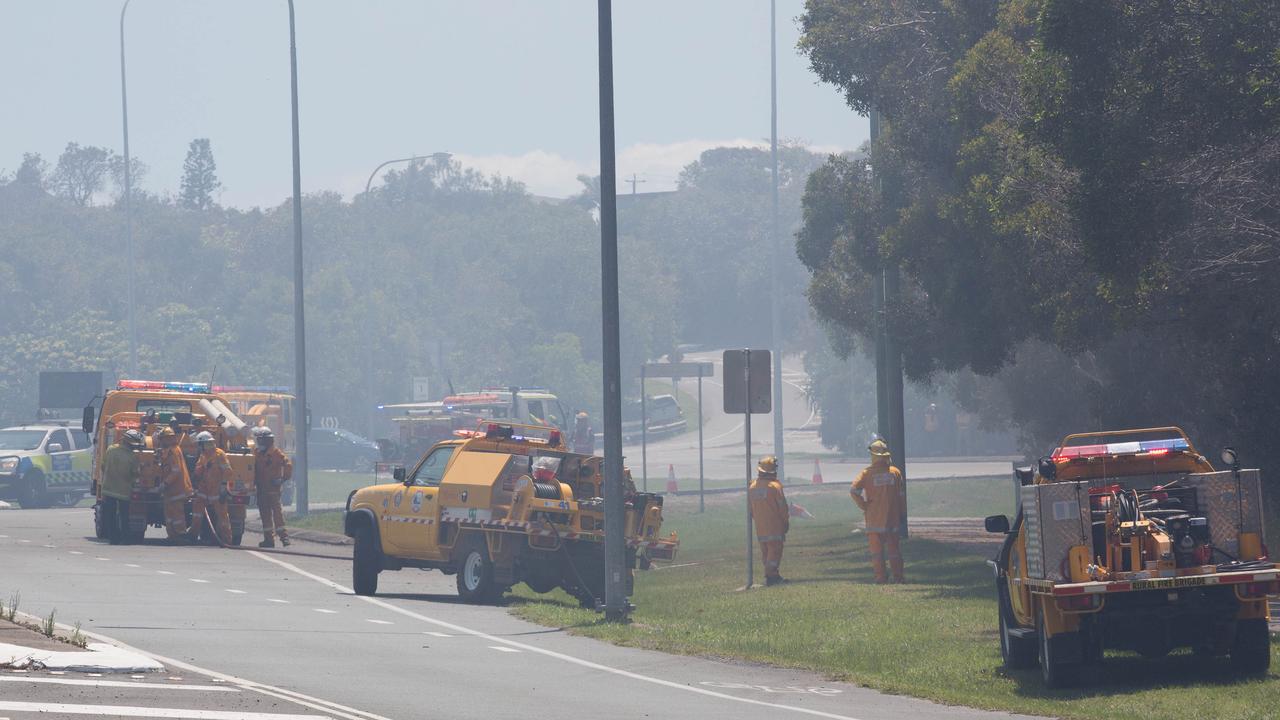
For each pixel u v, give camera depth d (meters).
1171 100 69.50
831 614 71.88
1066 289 84.88
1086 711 45.12
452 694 47.69
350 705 44.44
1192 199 73.12
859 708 47.19
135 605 70.88
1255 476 50.03
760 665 57.38
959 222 93.50
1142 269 73.19
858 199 120.50
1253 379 94.00
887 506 85.31
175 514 114.50
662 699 48.38
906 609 71.88
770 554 87.62
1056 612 48.66
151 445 114.75
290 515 152.50
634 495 81.88
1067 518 48.94
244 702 43.00
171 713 40.06
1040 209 79.12
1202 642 49.53
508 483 79.88
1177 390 110.50
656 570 106.44
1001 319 99.62
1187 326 84.62
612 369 72.06
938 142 103.06
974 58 88.25
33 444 172.88
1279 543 88.94
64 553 101.44
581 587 81.25
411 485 82.94
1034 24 89.50
